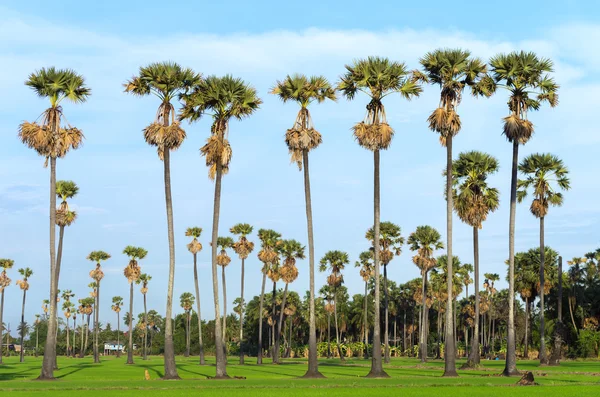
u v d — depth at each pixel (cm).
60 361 11950
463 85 5725
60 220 7575
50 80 5572
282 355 14250
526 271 10769
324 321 15762
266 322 15488
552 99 5616
